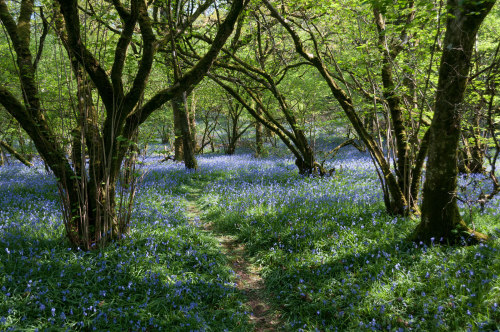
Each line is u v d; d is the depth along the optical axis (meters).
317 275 5.39
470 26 4.55
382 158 7.22
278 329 4.66
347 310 4.45
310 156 13.09
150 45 5.71
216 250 6.72
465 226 5.41
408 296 4.34
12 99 5.44
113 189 6.13
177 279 5.31
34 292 4.39
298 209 8.07
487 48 10.15
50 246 5.85
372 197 8.47
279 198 9.24
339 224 6.88
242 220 8.20
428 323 3.88
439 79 5.03
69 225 5.81
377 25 7.38
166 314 4.46
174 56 6.21
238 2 5.70
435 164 5.28
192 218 9.36
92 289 4.77
